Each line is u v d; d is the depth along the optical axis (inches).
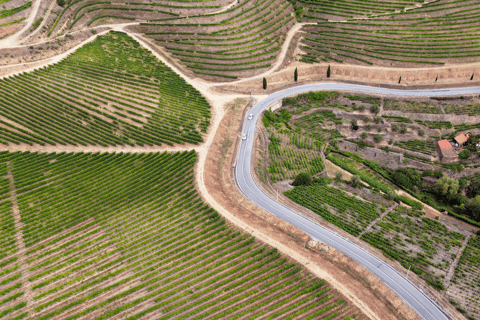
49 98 4279.0
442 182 3700.8
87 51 5137.8
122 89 4591.5
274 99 4726.9
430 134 4365.2
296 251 2785.4
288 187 3663.9
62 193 3388.3
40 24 5064.0
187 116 4306.1
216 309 2413.9
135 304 2493.8
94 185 3467.0
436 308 2468.0
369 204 3449.8
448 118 4443.9
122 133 4042.8
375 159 4256.9
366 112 4623.5
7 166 3585.1
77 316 2423.7
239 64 5132.9
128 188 3422.7
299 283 2536.9
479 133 4274.1
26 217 3152.1
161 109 4379.9
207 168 3641.7
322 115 4704.7
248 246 2819.9
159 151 3816.4
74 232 3024.1
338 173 3759.8
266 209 3294.8
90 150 3833.7
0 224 3063.5
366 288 2586.1
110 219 3159.5
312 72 5191.9
